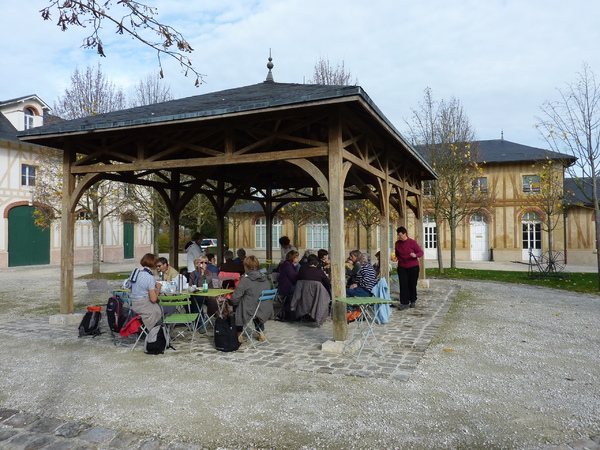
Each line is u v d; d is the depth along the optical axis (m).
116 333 6.63
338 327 5.62
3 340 6.27
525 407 3.79
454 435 3.29
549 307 8.98
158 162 6.67
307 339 6.27
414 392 4.15
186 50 4.73
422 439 3.24
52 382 4.51
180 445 3.19
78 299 10.37
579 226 23.47
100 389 4.30
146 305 5.56
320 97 5.08
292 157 5.77
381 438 3.26
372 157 7.38
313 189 13.34
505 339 6.20
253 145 6.06
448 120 17.69
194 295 6.31
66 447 3.17
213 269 7.66
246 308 5.95
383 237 8.25
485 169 25.03
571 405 3.83
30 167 22.77
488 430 3.37
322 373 4.72
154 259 5.81
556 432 3.33
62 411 3.78
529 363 5.05
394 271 18.12
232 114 5.49
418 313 8.25
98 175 7.46
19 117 22.81
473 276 15.25
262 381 4.48
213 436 3.31
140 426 3.49
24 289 12.69
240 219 27.03
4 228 21.38
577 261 23.44
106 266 22.19
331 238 5.59
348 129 6.01
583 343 5.98
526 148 25.19
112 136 7.14
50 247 23.48
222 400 3.99
